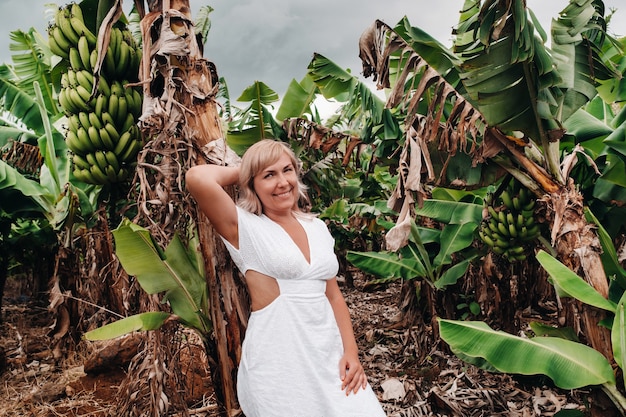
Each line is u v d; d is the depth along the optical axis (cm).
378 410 192
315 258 193
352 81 416
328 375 186
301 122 423
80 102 393
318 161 571
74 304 515
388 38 338
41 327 700
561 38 320
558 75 285
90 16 435
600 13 329
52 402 397
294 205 211
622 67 399
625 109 379
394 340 571
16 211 554
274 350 183
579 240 294
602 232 295
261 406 183
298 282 188
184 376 321
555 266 277
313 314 188
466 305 518
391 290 895
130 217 492
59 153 570
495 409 365
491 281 464
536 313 619
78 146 403
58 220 542
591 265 288
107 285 493
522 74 293
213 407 339
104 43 283
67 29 404
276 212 197
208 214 190
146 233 252
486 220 425
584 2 307
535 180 325
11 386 448
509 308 472
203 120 264
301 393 180
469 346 259
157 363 271
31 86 633
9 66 738
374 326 638
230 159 263
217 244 268
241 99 429
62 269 515
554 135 303
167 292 274
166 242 271
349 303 812
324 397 181
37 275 813
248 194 196
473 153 343
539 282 616
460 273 460
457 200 523
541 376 320
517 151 329
